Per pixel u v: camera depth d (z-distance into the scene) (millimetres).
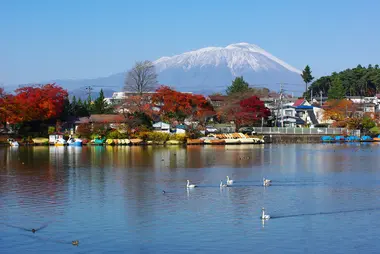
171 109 138375
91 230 40188
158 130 134375
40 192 55156
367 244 36781
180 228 40562
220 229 40219
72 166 78188
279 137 139250
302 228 40406
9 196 52938
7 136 126375
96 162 83875
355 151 108125
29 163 82312
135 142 124500
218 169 74750
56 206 48094
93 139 127438
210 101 173000
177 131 134000
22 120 124000
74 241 37188
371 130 157625
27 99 126688
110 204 48938
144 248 36156
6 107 121438
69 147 118062
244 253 35031
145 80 150875
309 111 184250
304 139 141000
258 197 51812
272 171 72375
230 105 148625
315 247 36156
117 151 106250
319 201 49844
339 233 39188
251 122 145000
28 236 38812
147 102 138250
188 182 57688
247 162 84688
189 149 112625
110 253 35281
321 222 42062
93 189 56938
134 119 130625
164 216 44156
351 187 57750
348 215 44344
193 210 46281
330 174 69125
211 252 35281
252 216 44000
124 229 40375
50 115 130000
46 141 123250
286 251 35406
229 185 59062
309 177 66000
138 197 52188
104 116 140250
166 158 90625
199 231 39781
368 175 68188
